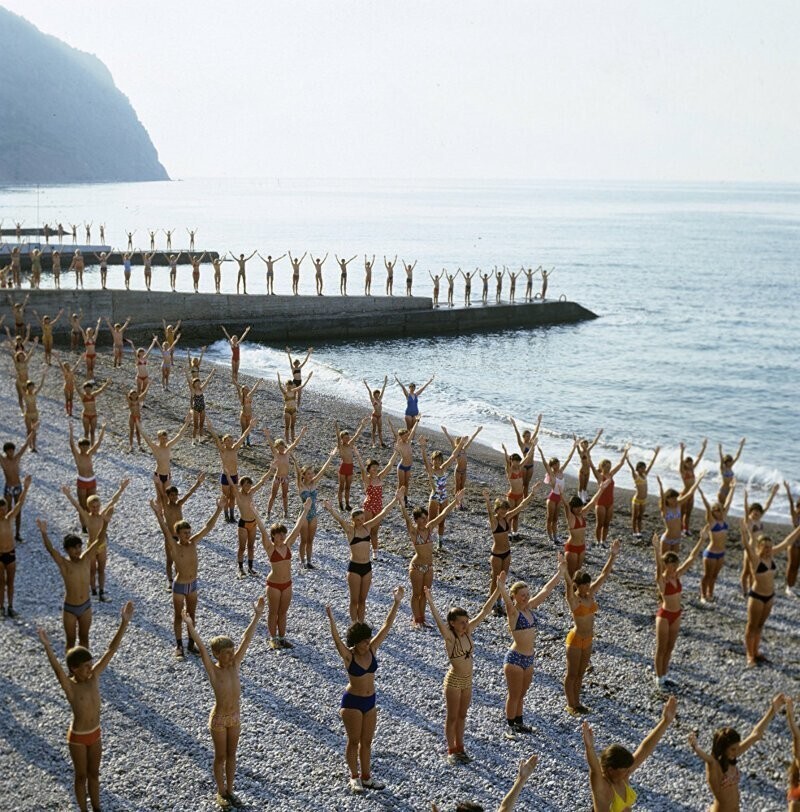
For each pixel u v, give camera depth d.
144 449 28.06
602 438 35.38
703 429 37.53
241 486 18.23
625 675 15.20
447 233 150.88
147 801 11.16
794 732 9.49
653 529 23.53
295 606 17.22
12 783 11.41
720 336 60.81
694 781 12.23
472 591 18.48
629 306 74.06
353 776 11.69
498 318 61.91
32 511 21.61
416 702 13.86
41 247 79.75
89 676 10.57
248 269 92.12
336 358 50.62
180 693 13.79
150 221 164.88
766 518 25.12
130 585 17.77
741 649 16.44
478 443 32.78
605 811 8.63
